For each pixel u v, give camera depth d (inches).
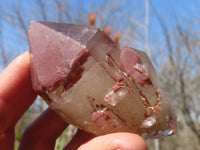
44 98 3.3
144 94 3.2
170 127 3.4
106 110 3.1
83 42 3.0
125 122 3.2
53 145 4.6
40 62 3.1
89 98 3.1
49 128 4.5
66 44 3.0
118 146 2.8
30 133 4.5
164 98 3.4
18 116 4.0
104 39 3.2
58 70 3.0
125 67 3.2
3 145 4.0
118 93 3.1
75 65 3.0
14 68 3.8
